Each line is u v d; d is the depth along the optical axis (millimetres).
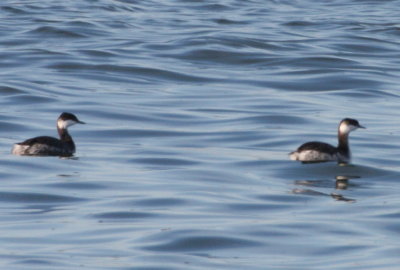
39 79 39750
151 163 25984
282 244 18312
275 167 25625
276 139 29719
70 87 38406
